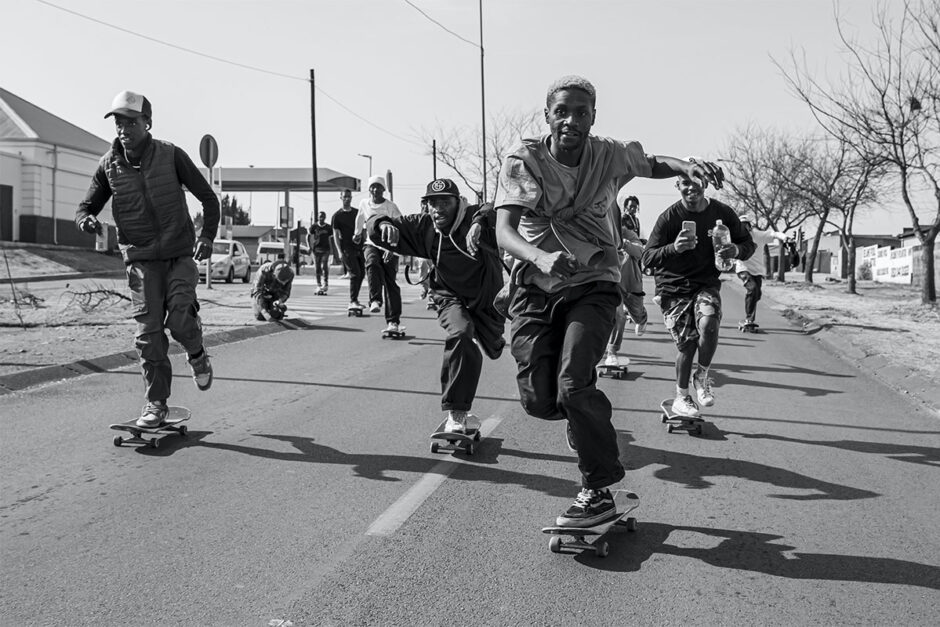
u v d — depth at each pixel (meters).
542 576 3.99
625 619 3.56
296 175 51.66
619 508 4.34
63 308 15.26
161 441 6.32
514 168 4.12
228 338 12.09
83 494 5.07
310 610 3.59
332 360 10.43
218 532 4.48
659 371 10.20
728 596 3.81
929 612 3.67
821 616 3.62
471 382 6.23
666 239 6.96
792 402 8.45
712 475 5.77
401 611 3.59
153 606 3.61
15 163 38.53
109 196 6.27
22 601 3.64
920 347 12.32
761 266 14.85
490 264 6.26
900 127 19.62
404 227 6.36
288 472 5.60
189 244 6.24
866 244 68.31
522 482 5.47
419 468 5.76
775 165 32.94
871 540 4.54
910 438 6.97
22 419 6.91
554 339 4.32
